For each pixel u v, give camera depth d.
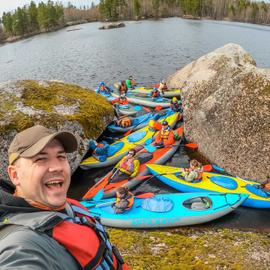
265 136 11.57
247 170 11.88
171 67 35.22
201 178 11.24
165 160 13.45
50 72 37.12
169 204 9.67
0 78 36.91
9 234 1.32
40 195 1.56
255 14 91.25
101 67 37.16
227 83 13.52
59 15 103.06
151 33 64.12
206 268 6.85
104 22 103.88
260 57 38.81
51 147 1.60
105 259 1.67
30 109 12.71
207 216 9.34
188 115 15.27
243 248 7.84
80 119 13.41
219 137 13.05
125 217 9.30
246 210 10.09
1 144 11.41
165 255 7.43
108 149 13.62
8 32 97.94
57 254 1.39
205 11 104.62
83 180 12.58
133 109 19.50
